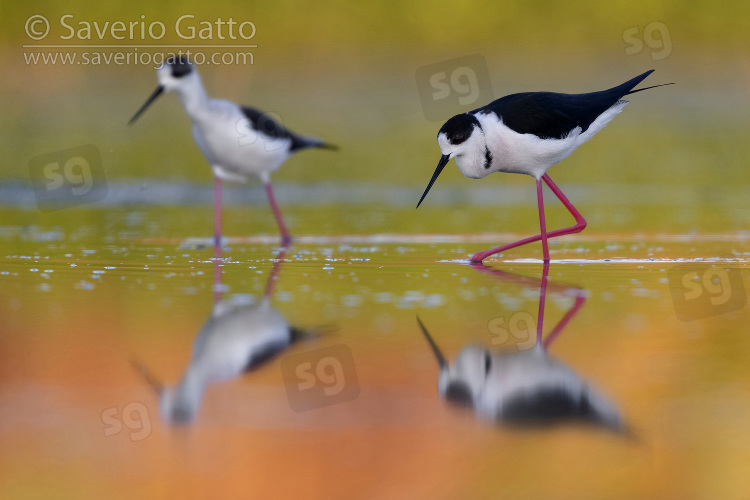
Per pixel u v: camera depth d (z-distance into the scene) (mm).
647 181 19812
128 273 9969
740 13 32594
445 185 19375
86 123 23703
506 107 10664
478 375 6496
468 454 5320
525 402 6004
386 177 19953
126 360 6766
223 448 5379
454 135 10602
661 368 6633
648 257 11234
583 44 31734
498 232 13742
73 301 8477
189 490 4926
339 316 7957
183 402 6004
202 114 13586
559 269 10398
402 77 29266
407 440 5484
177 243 12516
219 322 7754
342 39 30453
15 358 6801
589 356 6910
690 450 5359
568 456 5316
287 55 29422
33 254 11203
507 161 10805
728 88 29672
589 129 10984
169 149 21641
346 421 5730
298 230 13984
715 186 19328
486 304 8430
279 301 8531
